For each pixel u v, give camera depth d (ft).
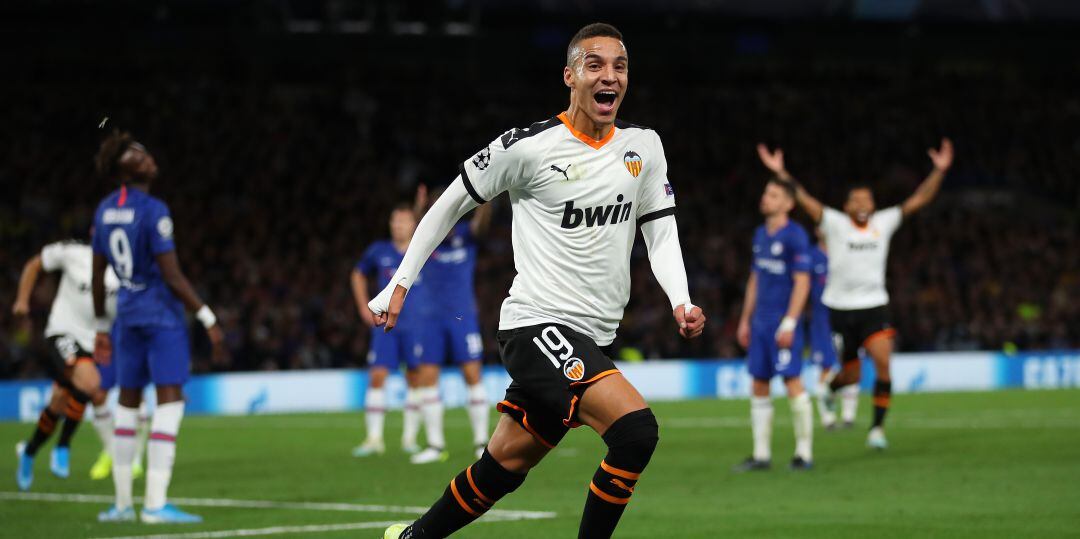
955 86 160.56
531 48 151.64
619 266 22.35
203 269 105.19
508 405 22.25
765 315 45.27
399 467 48.34
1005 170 153.07
